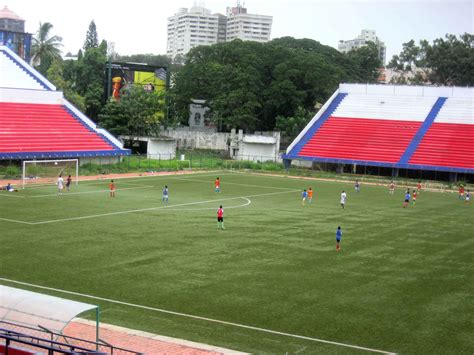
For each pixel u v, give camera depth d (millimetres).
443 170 90250
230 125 120875
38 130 85562
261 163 103188
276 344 23047
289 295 29328
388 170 97938
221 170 96188
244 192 69938
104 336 22938
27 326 18812
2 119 84062
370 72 169250
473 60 159625
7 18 173000
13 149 76812
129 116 113312
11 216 47594
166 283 30609
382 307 27938
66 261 34281
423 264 36562
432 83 171875
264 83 127875
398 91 112625
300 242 41781
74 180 74000
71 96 117000
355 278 32844
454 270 35281
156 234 42812
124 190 67062
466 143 95688
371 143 99812
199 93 127250
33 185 67625
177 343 22578
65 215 48969
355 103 112250
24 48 142750
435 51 166125
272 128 128750
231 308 27125
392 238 44438
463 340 24047
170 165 92812
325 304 28125
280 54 127125
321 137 103875
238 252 38062
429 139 98125
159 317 25641
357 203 64062
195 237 42250
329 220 51656
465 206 65250
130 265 33875
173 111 131875
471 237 45750
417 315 26938
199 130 125438
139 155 104000
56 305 19766
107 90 119000
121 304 27125
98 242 39438
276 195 68500
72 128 90875
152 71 121625
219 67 121438
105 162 90500
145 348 21859
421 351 22766
